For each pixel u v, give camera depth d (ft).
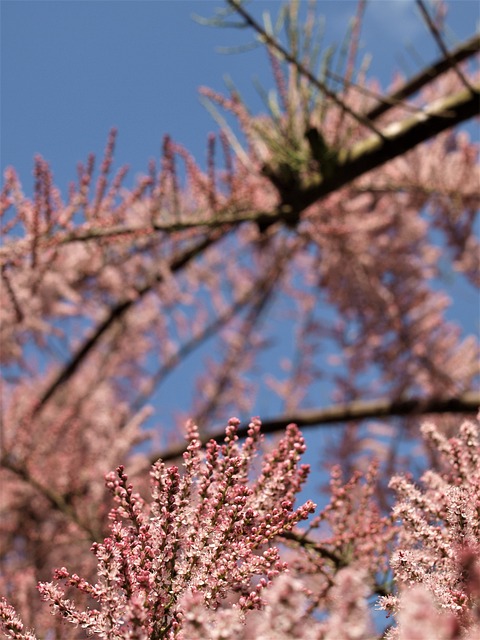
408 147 13.79
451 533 4.00
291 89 13.83
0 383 16.94
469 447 4.80
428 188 17.24
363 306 20.10
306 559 6.02
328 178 14.10
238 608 3.61
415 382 18.19
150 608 3.81
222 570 3.92
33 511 15.58
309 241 19.38
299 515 4.15
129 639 3.48
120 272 15.43
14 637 4.00
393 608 3.71
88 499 14.49
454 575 3.78
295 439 4.52
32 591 8.50
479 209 17.99
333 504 6.26
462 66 18.47
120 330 23.43
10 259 11.30
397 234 20.45
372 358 19.35
